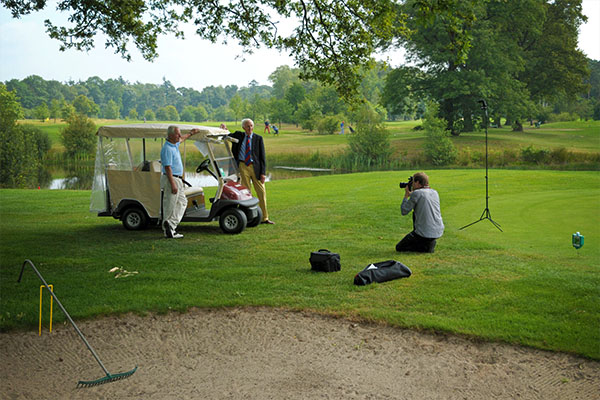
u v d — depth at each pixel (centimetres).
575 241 699
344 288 556
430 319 456
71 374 379
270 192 1548
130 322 475
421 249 725
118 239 850
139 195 916
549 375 366
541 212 1013
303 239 843
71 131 4231
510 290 533
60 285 573
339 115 6612
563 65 4812
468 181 1694
